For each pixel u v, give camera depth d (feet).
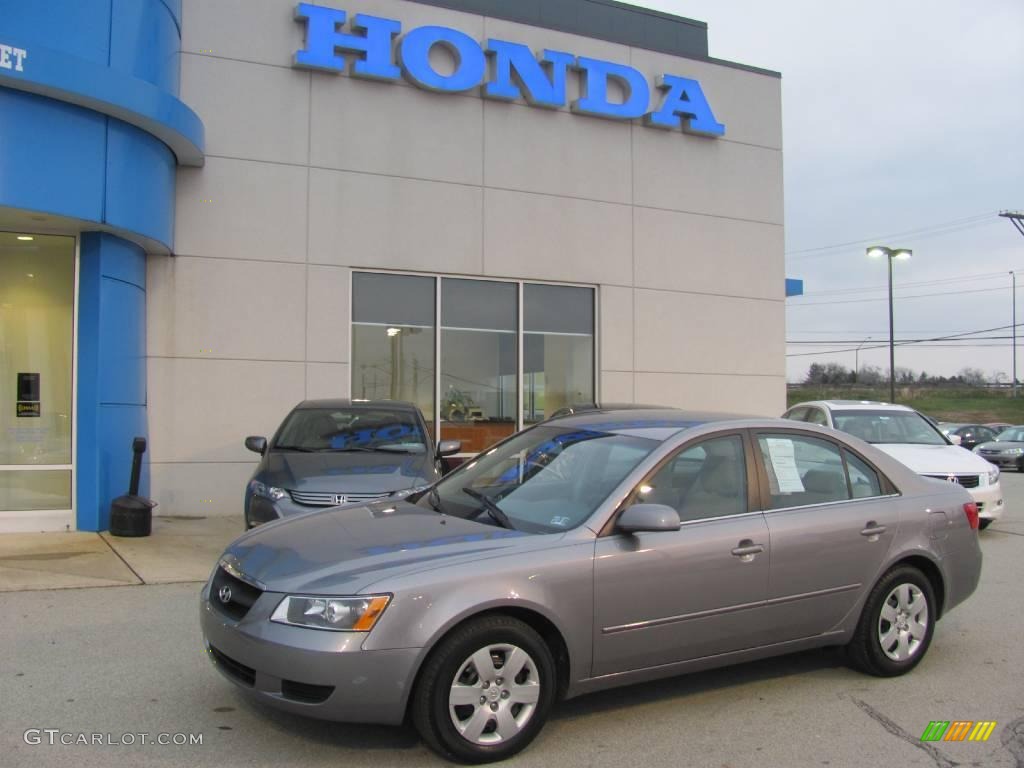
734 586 14.96
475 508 15.57
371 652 12.08
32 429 30.40
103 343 30.58
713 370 46.03
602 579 13.69
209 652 13.96
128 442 32.14
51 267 31.01
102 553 26.94
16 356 30.53
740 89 47.57
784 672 17.35
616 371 43.62
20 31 27.37
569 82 43.39
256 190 36.68
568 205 42.80
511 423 41.34
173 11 33.86
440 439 39.75
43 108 27.68
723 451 15.94
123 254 31.78
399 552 13.25
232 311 36.09
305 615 12.30
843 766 13.10
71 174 28.32
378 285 39.01
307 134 37.63
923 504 17.67
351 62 38.52
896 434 36.88
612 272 43.75
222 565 14.23
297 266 37.24
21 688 15.46
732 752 13.50
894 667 16.96
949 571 17.81
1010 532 34.96
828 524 16.17
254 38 36.91
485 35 41.34
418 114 39.70
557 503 14.96
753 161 47.65
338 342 37.76
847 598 16.39
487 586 12.78
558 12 45.47
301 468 25.38
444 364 40.16
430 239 39.75
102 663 16.83
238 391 36.09
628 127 44.42
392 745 13.30
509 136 41.57
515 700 12.97
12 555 26.37
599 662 13.82
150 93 29.96
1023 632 20.38
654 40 47.62
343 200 38.14
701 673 17.22
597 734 14.06
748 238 47.26
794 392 230.07
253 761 12.70
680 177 45.62
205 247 35.70
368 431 28.81
